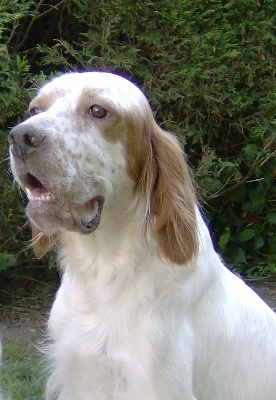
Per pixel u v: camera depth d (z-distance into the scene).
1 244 2.36
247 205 2.71
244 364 1.52
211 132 2.53
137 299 1.44
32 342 2.15
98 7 2.36
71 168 1.36
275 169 2.63
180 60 2.40
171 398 1.42
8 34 2.49
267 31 2.48
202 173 2.38
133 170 1.45
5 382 1.89
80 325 1.49
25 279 2.51
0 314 2.35
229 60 2.44
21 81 2.32
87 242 1.47
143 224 1.45
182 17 2.38
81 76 1.44
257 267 2.72
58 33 2.55
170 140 1.49
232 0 2.45
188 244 1.43
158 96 2.38
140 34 2.38
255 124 2.57
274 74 2.54
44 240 1.57
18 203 2.29
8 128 2.30
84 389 1.50
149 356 1.42
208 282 1.49
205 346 1.48
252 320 1.54
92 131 1.39
